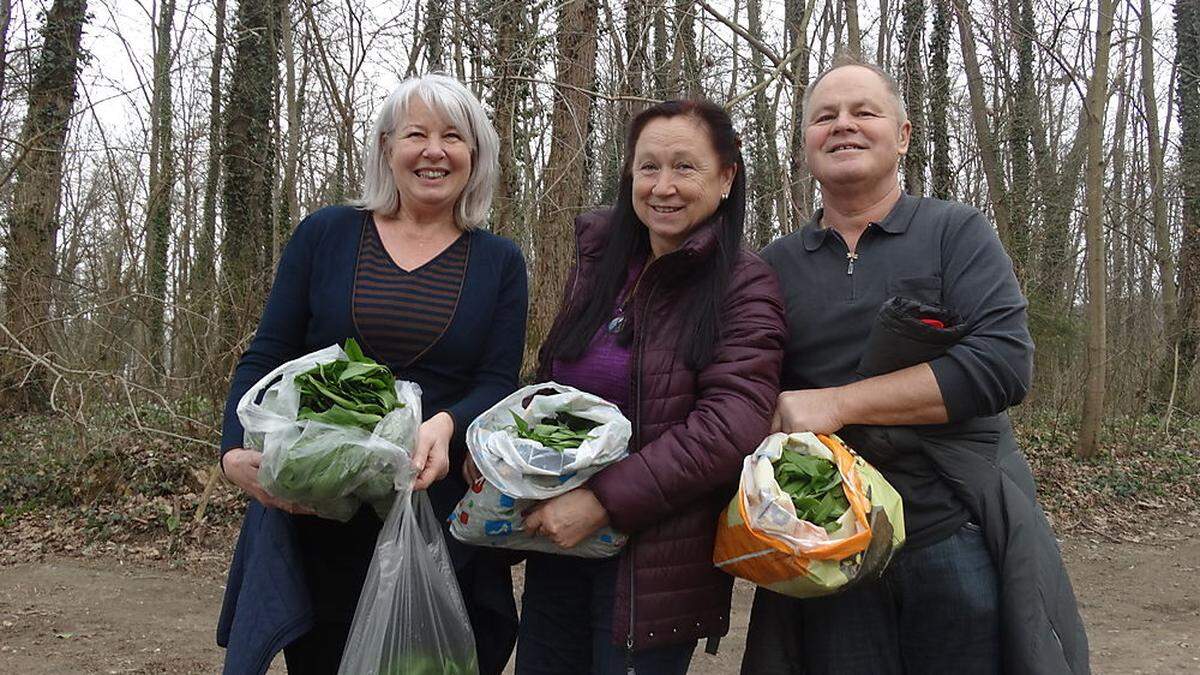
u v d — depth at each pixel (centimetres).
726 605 222
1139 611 587
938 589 214
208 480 727
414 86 237
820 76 241
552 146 775
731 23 768
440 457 211
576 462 197
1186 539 796
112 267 913
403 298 230
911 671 221
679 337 218
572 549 211
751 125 1050
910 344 206
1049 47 1055
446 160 235
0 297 923
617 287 237
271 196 1174
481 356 242
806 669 230
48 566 586
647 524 207
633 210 240
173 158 1141
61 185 1109
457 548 232
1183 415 1374
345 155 932
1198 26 1549
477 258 242
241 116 1157
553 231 761
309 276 237
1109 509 888
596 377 229
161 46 1174
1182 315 1517
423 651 204
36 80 1083
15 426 863
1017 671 205
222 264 957
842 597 222
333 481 192
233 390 227
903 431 215
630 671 214
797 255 240
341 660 211
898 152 234
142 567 594
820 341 229
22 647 439
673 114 227
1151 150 1595
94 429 763
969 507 216
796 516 191
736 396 210
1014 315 212
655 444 208
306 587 215
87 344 870
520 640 246
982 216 225
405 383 220
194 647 448
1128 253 1598
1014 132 1388
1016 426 1181
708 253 221
